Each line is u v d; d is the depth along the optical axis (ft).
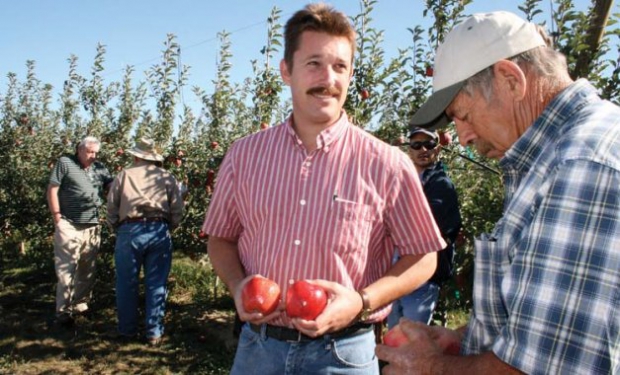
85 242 18.37
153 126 25.91
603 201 3.17
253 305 5.55
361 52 15.43
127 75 27.55
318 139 5.93
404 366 4.43
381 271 6.52
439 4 12.76
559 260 3.22
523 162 3.92
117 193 16.69
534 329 3.25
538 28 4.27
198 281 23.07
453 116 4.43
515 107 3.98
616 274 3.10
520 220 3.74
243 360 6.39
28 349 16.16
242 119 22.26
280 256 5.91
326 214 5.83
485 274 4.03
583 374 3.12
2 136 31.19
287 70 6.24
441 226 11.54
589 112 3.61
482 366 3.65
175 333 17.66
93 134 27.66
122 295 16.83
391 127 15.74
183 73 24.40
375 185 5.94
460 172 15.29
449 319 16.63
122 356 15.84
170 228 17.57
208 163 20.72
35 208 27.53
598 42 8.73
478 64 4.04
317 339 6.05
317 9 5.91
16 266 25.88
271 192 6.02
